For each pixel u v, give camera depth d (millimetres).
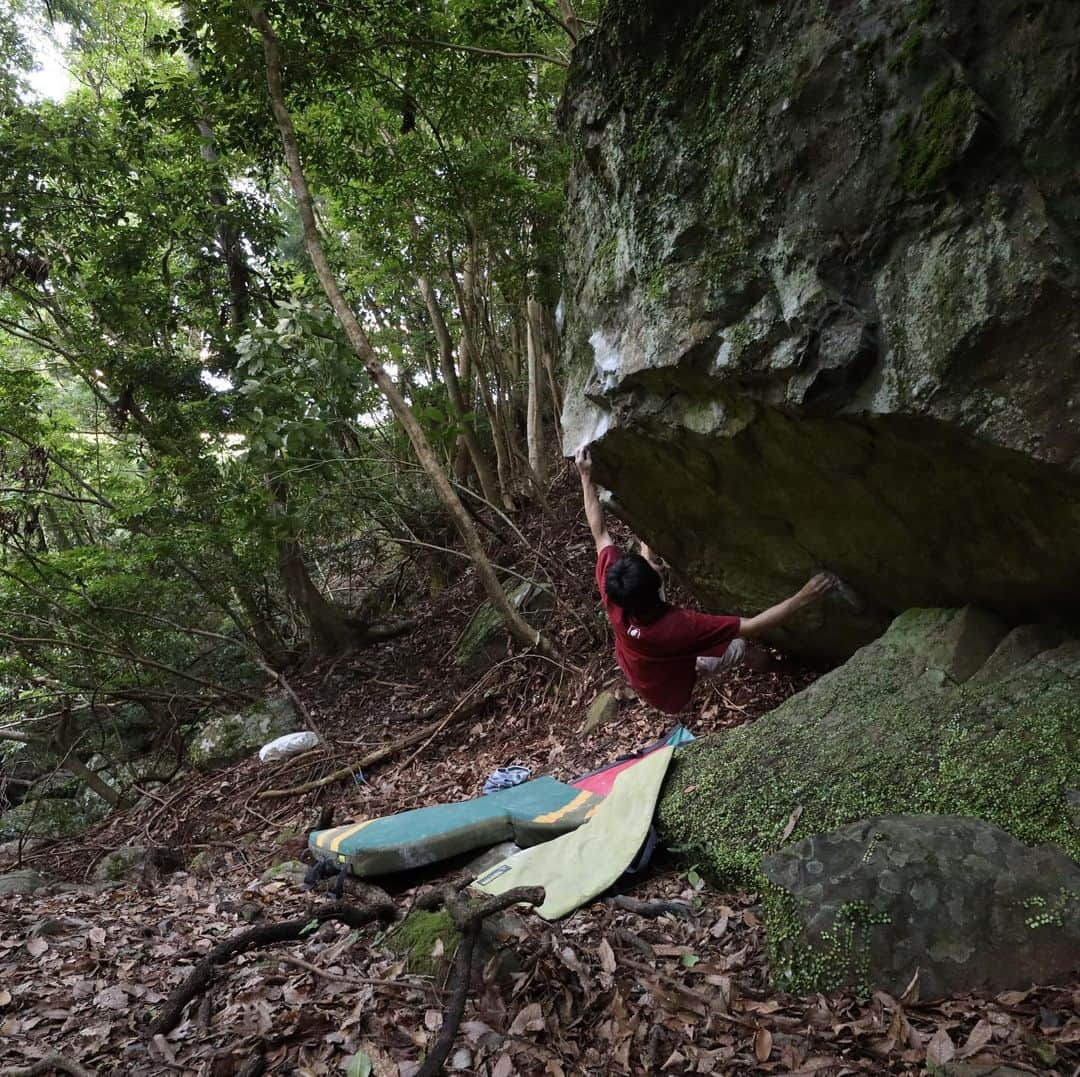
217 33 6613
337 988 2676
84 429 13570
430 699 8453
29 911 4734
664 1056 2172
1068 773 2838
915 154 2773
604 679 6594
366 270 11688
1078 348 2486
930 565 3693
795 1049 2115
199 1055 2402
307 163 8398
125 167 9344
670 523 4773
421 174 7938
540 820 4082
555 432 13570
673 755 4066
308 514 9500
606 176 4133
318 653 10617
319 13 6793
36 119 8828
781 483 3799
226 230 10289
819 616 4555
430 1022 2365
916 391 2801
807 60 3049
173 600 9852
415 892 3910
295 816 6730
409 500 11977
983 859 2512
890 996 2270
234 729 8906
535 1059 2188
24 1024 2822
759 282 3277
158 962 3352
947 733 3305
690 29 3506
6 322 9922
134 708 11055
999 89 2600
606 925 2988
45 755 10555
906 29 2777
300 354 8617
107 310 9914
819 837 2754
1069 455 2537
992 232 2619
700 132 3494
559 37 9055
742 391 3385
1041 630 3527
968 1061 1951
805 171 3102
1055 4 2438
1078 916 2314
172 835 6973
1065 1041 1966
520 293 8953
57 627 9156
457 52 7434
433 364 14023
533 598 8555
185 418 9672
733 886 3203
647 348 3652
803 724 3812
